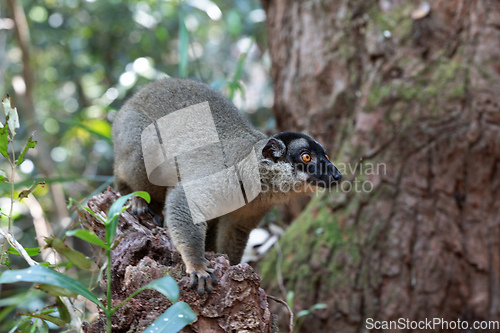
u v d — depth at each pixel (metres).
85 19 11.80
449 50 7.03
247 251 7.36
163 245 4.06
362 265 6.72
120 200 3.07
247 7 12.83
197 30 13.32
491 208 6.67
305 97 7.82
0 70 11.17
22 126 10.04
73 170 12.11
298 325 6.56
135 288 3.49
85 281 5.35
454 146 6.68
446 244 6.63
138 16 11.59
